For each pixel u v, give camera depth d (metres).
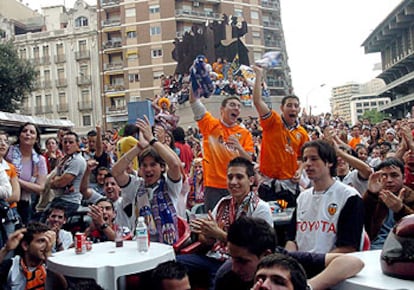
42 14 73.44
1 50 36.72
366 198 4.75
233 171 4.43
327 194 3.94
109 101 62.53
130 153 5.03
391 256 2.71
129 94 61.16
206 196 6.57
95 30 64.06
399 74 71.00
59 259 3.82
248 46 62.25
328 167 3.97
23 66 37.50
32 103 66.12
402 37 66.19
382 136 15.78
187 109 29.41
